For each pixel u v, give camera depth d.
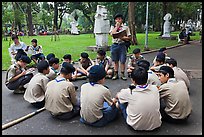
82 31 38.22
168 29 20.97
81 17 44.50
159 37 21.44
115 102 3.92
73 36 26.31
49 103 3.98
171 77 3.99
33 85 4.49
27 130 3.73
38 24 40.78
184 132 3.60
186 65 9.02
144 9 34.22
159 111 3.64
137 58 6.61
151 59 10.52
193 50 13.90
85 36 26.14
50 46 14.93
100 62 6.75
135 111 3.51
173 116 3.79
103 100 3.73
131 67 6.38
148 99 3.51
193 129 3.69
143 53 12.27
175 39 20.81
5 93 5.54
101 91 3.72
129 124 3.59
